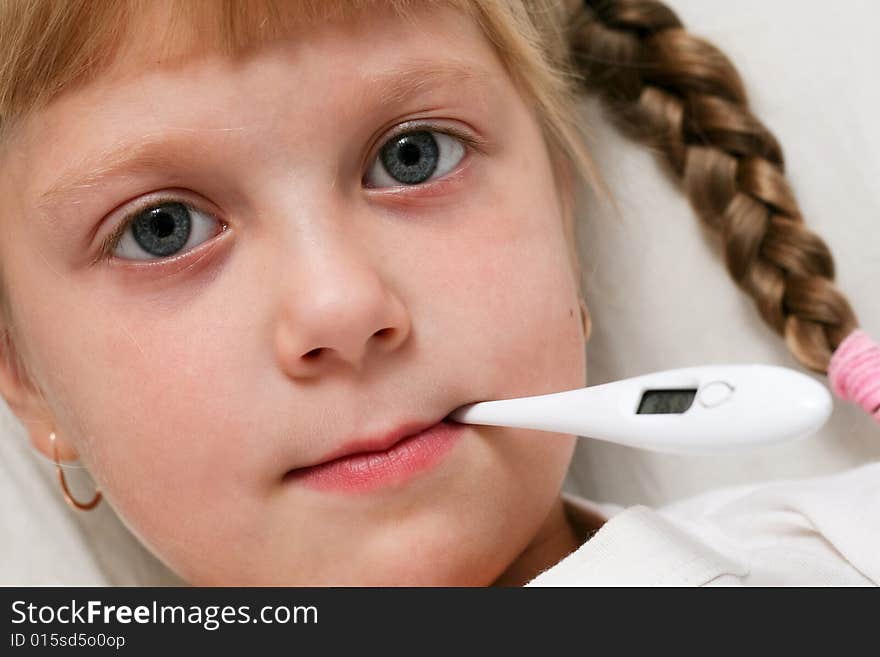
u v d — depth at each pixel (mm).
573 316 726
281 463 662
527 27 806
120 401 687
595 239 960
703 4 938
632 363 969
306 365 638
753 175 901
